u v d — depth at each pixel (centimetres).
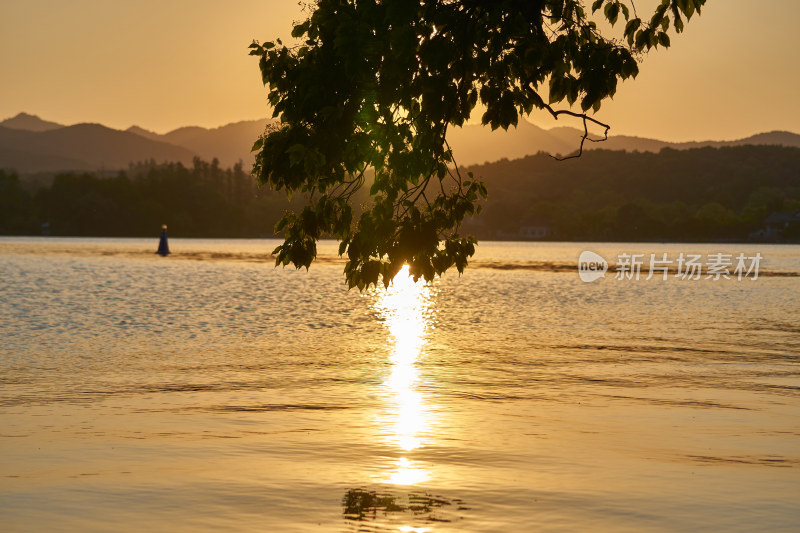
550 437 1638
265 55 991
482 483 1319
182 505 1198
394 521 1133
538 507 1198
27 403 1950
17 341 3094
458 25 984
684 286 7256
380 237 1024
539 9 1036
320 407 1934
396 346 3103
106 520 1134
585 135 1069
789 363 2709
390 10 919
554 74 1082
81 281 6788
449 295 5900
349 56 934
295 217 1048
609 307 5028
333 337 3378
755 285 7462
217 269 9044
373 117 966
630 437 1641
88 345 3009
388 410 1902
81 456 1470
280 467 1405
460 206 1098
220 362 2641
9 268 8681
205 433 1653
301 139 980
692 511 1184
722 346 3158
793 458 1480
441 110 951
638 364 2675
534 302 5356
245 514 1161
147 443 1568
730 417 1844
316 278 7712
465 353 2922
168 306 4669
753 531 1100
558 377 2402
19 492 1257
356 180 1023
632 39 1093
